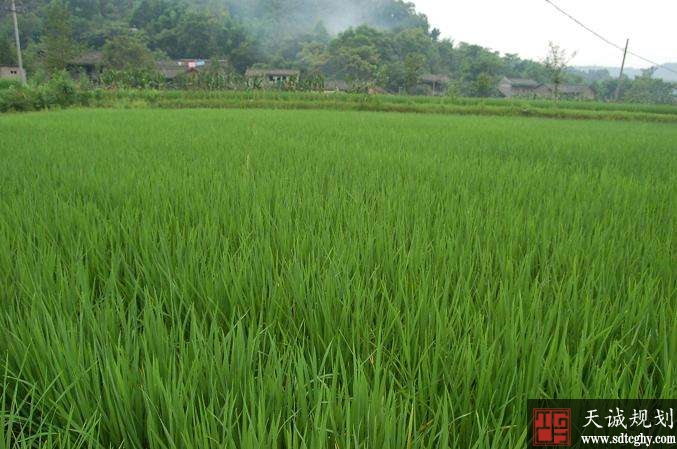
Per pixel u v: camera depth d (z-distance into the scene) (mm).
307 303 2211
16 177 4859
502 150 8305
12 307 2146
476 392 1666
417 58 59844
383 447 1339
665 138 12094
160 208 3785
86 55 60750
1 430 1389
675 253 3023
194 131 10164
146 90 31734
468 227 3303
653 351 1964
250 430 1296
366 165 6086
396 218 3660
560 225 3361
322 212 3689
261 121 13883
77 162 5844
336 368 1584
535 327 1892
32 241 3010
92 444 1461
